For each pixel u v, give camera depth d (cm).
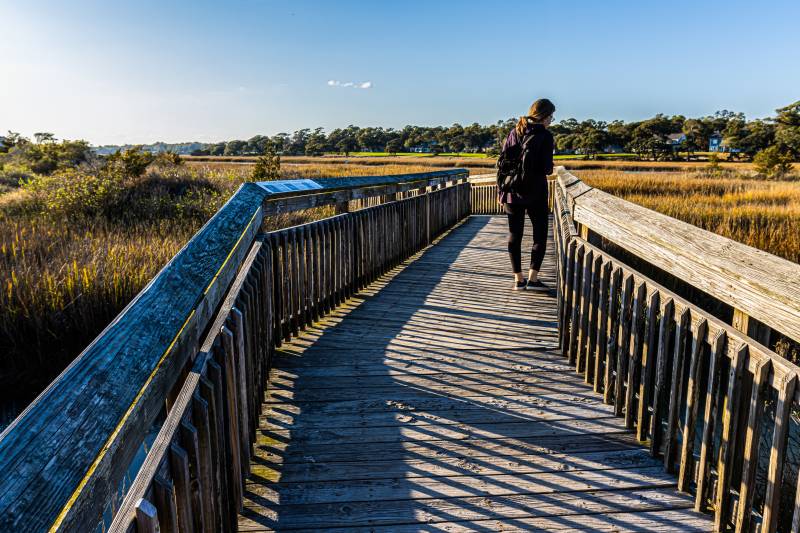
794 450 349
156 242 870
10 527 63
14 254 759
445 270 730
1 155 4516
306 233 476
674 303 258
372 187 659
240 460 235
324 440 294
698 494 234
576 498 245
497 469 267
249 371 279
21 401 525
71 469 78
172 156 2552
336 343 445
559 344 436
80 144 3731
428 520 229
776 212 1395
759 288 187
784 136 8312
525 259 811
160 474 128
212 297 193
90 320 622
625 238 311
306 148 17062
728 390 211
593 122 14688
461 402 339
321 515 232
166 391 128
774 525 189
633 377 301
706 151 13875
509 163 548
